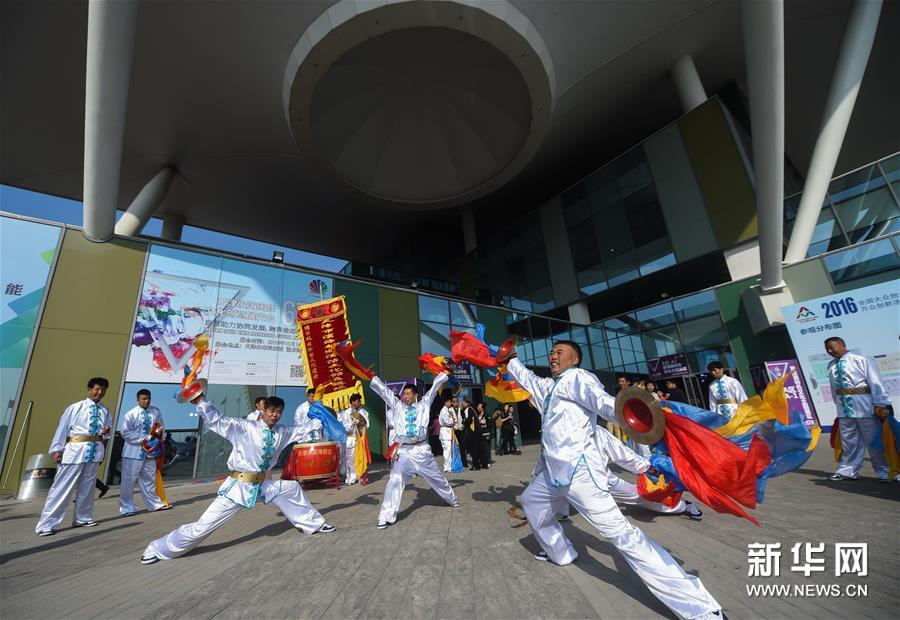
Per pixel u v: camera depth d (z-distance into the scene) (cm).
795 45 1714
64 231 911
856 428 548
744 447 265
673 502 394
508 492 602
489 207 2628
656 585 201
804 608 204
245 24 1244
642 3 1372
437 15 1190
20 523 549
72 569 334
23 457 778
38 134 1576
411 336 1412
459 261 2666
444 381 504
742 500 206
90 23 855
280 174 1998
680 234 1672
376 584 268
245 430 383
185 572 314
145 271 979
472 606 225
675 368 1667
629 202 1862
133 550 394
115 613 239
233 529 466
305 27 1266
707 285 1866
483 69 1432
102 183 912
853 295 1065
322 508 569
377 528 421
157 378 941
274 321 1136
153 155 1755
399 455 464
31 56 1298
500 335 1684
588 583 249
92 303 905
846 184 1385
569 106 1789
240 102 1530
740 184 1540
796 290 1316
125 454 613
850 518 360
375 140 1675
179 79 1411
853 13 1345
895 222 1262
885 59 1700
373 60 1394
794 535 323
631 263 1827
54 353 847
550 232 2184
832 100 1345
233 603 248
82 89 1418
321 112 1459
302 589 266
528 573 272
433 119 1656
